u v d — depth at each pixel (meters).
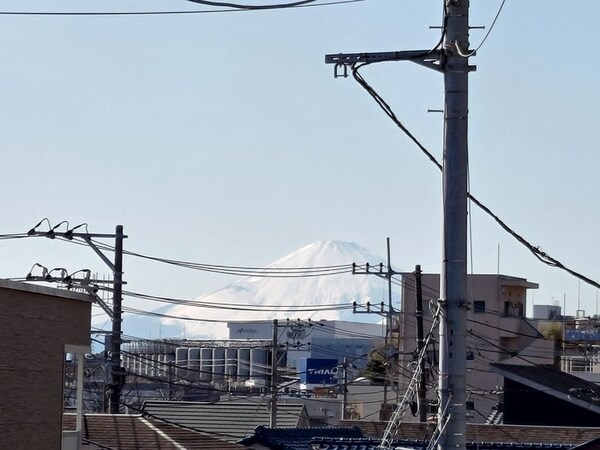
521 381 79.50
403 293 110.44
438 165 28.41
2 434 34.69
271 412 69.31
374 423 74.44
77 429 41.75
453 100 27.20
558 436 66.50
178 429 51.12
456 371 27.05
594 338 117.75
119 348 57.25
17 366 35.69
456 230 27.16
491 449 55.81
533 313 132.62
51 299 37.94
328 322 168.12
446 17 27.16
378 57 27.53
